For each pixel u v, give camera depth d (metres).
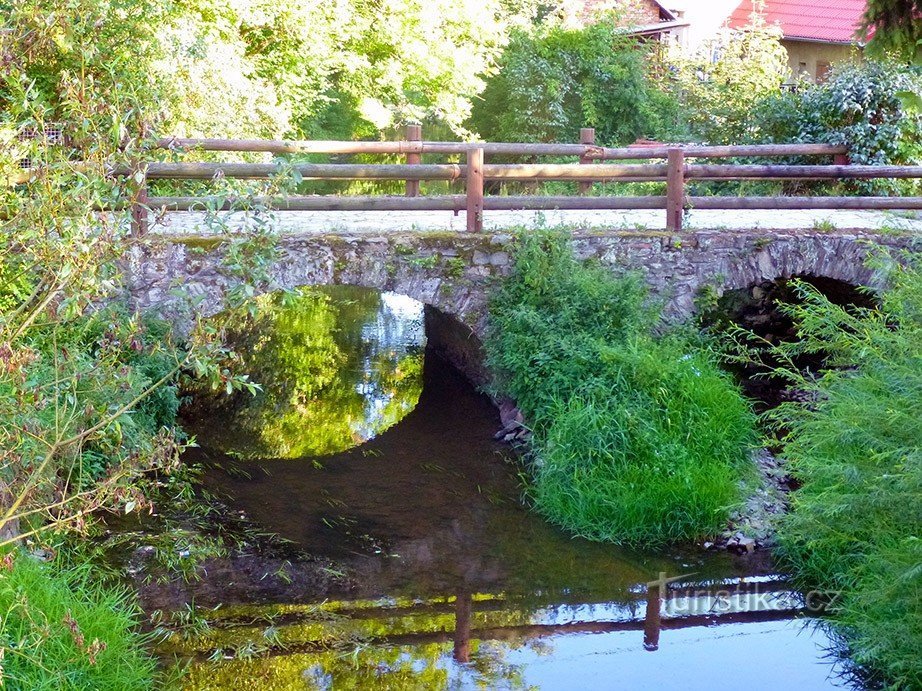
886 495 5.29
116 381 5.11
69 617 4.51
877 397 6.09
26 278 5.45
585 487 7.29
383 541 6.96
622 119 18.88
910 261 8.66
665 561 6.73
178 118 11.18
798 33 23.14
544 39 19.12
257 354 11.78
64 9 5.45
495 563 6.66
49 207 4.65
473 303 8.80
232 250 5.13
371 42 18.55
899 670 5.23
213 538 6.84
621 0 21.66
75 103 4.96
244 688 5.09
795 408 7.78
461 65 19.20
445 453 8.58
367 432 9.20
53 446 4.72
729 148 11.52
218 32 14.57
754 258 9.06
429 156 18.58
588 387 7.96
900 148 12.11
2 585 4.63
